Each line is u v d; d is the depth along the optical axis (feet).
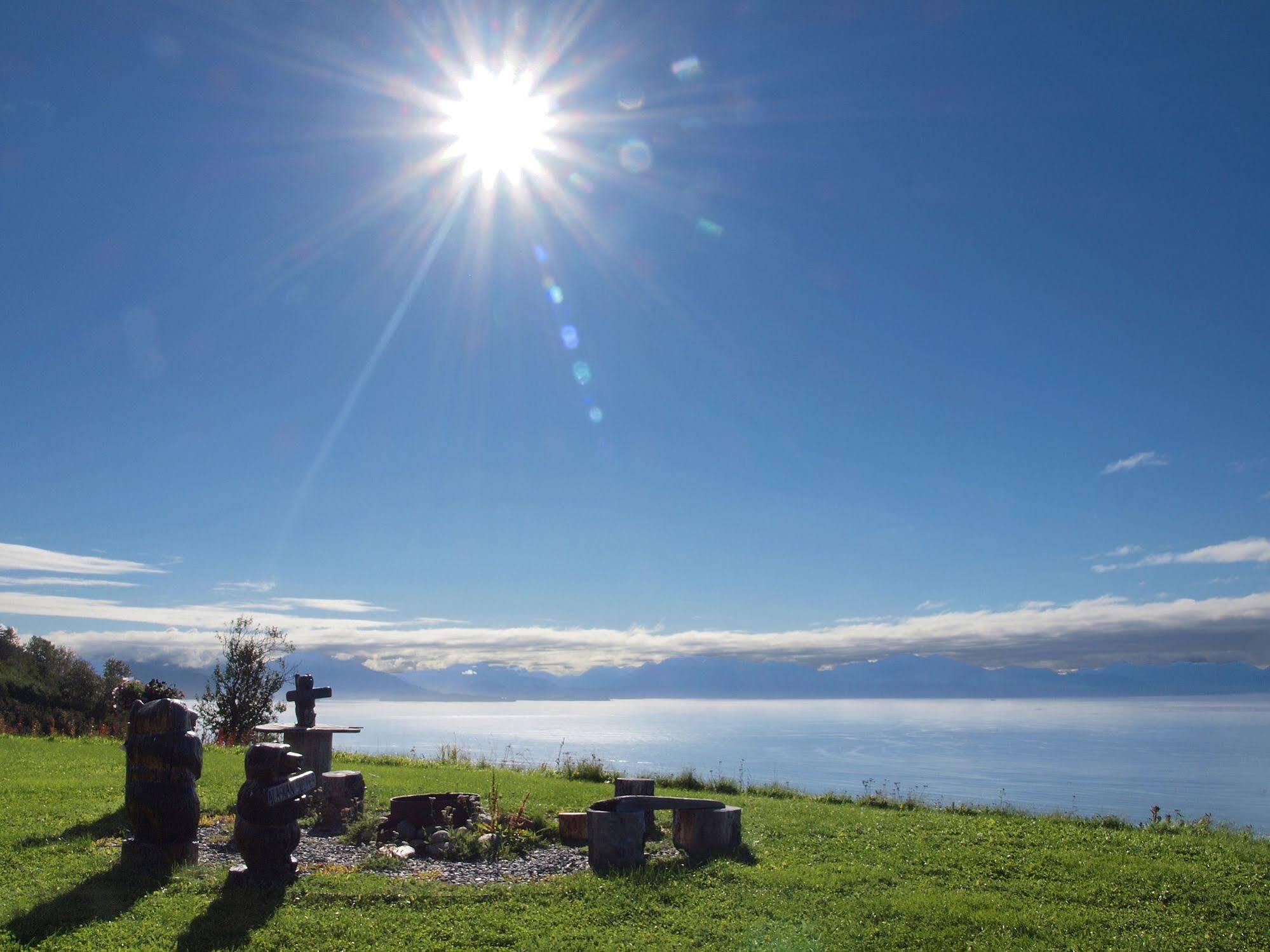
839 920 29.32
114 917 27.48
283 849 31.63
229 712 96.73
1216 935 28.68
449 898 30.73
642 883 33.24
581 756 83.76
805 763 442.91
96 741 86.22
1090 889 33.81
